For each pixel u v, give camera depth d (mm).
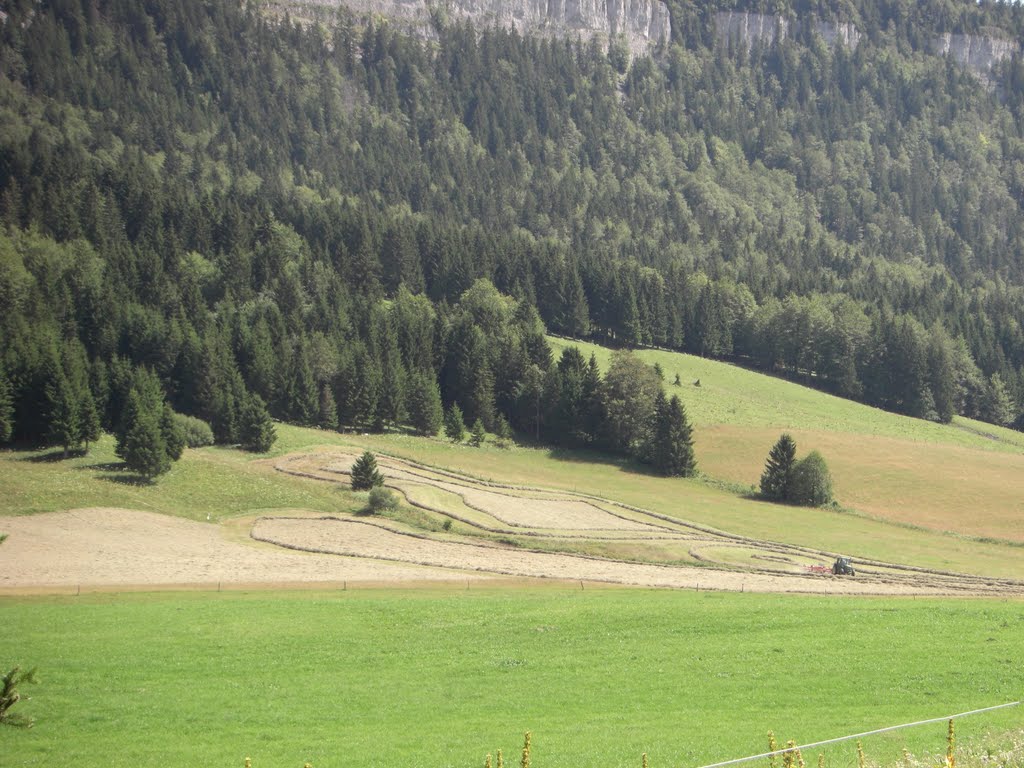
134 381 138875
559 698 40188
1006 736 32406
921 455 156500
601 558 90938
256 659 47000
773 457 132750
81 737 35438
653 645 49625
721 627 53531
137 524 95438
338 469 124062
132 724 36938
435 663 46562
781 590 73938
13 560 77500
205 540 91438
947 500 130750
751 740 33531
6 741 34875
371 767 31703
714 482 140875
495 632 53406
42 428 122750
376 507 107375
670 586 74875
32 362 125250
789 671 43719
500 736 34844
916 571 90938
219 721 37250
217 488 111812
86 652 47656
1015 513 124875
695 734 34438
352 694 41031
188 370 152250
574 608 59812
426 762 32062
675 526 109500
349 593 68438
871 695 39688
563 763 31578
